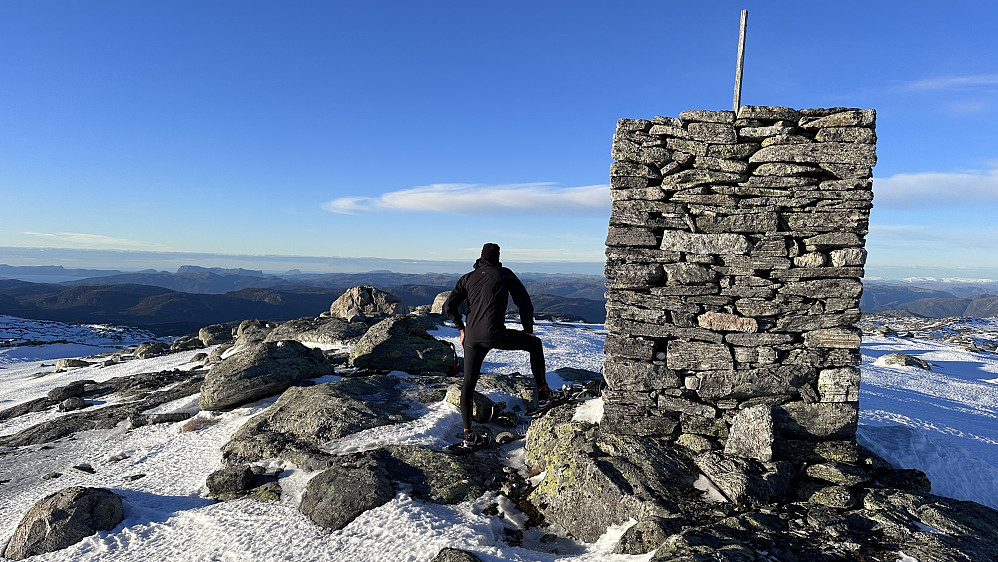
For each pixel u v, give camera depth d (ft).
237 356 41.32
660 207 21.58
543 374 23.65
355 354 47.09
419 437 26.71
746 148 20.99
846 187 20.26
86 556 19.35
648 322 21.68
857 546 14.71
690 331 21.38
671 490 18.39
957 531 15.58
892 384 66.03
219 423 35.19
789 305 20.79
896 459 21.93
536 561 16.07
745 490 17.98
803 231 20.61
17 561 19.71
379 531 18.20
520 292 23.09
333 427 28.27
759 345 20.90
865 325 220.23
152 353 95.40
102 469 30.30
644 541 15.92
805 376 20.80
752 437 19.83
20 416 50.37
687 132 21.31
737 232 21.11
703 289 21.30
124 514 22.34
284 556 17.44
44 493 27.50
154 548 19.45
